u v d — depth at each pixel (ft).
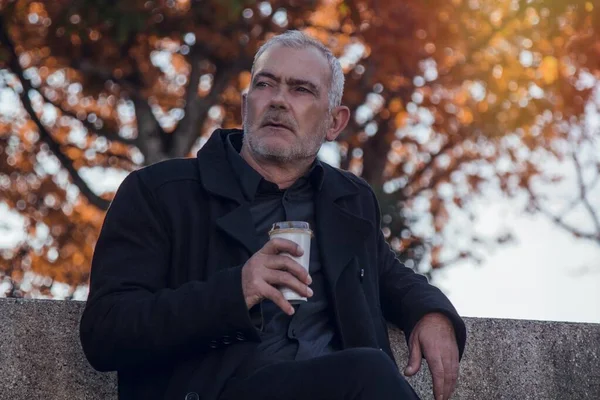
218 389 15.39
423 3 54.29
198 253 16.69
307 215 17.76
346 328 17.04
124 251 16.43
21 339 18.02
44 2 51.65
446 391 17.25
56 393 18.01
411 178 59.72
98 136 56.34
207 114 55.57
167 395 15.64
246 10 52.60
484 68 57.21
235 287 15.14
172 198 16.88
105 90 54.60
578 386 21.11
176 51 53.67
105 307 15.74
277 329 16.47
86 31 51.34
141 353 15.49
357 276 17.56
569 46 55.06
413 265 47.42
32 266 55.57
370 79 55.06
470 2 55.47
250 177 17.34
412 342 17.56
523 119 57.93
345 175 18.84
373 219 18.81
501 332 20.90
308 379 14.87
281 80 17.92
